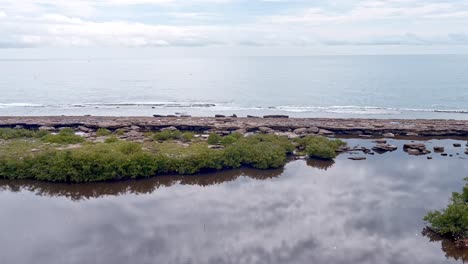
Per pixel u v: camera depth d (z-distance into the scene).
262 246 19.12
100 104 66.75
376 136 40.59
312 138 35.78
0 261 17.67
